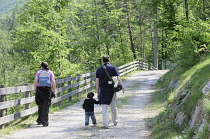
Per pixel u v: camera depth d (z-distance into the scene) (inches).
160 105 584.4
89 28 1856.5
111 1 1863.9
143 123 435.5
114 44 2304.4
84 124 454.6
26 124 460.8
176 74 812.6
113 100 418.6
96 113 562.3
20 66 1216.8
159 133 328.5
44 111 449.4
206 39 662.5
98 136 350.3
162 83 952.3
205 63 666.8
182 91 477.1
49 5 1154.0
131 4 1852.9
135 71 1581.0
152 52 2736.2
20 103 454.6
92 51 1831.9
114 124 425.4
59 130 411.5
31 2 1160.8
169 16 1101.1
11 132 400.8
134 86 1000.2
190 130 287.3
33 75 1207.6
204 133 249.4
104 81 403.2
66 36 1219.9
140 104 652.7
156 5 1142.3
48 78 452.8
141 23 1856.5
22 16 1170.0
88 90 930.7
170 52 2177.7
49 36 1121.4
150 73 1425.9
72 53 1333.7
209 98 301.0
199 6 1120.2
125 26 1937.7
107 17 1836.9
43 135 377.4
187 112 338.6
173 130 323.9
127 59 2233.0
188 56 764.0
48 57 1096.2
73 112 588.7
